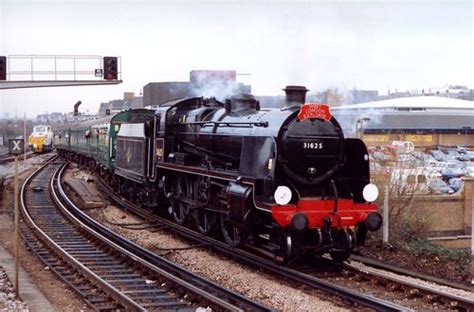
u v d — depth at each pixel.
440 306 9.36
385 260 13.12
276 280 11.09
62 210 20.00
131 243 14.09
